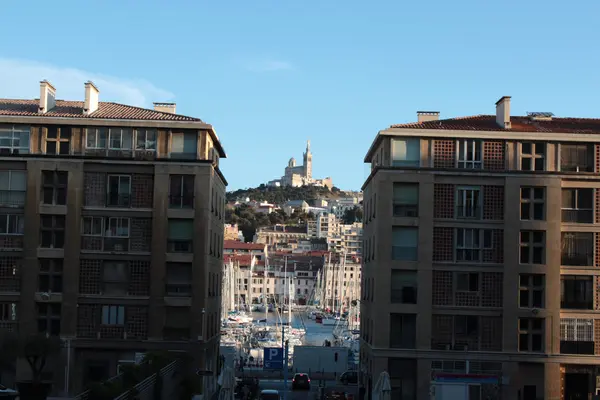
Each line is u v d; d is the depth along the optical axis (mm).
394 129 68000
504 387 66000
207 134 68750
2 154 66750
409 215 67500
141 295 66438
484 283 67062
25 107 71688
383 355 66312
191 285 66625
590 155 68688
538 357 66375
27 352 58625
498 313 66750
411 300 66875
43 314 66438
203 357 66188
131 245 66938
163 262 66500
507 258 66938
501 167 68125
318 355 91562
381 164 70312
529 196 67875
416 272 66938
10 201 66938
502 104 71312
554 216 67375
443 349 66375
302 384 81562
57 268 66750
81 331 66188
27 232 66375
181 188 67375
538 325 67125
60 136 67812
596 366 66812
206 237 66938
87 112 69250
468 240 67438
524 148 68625
